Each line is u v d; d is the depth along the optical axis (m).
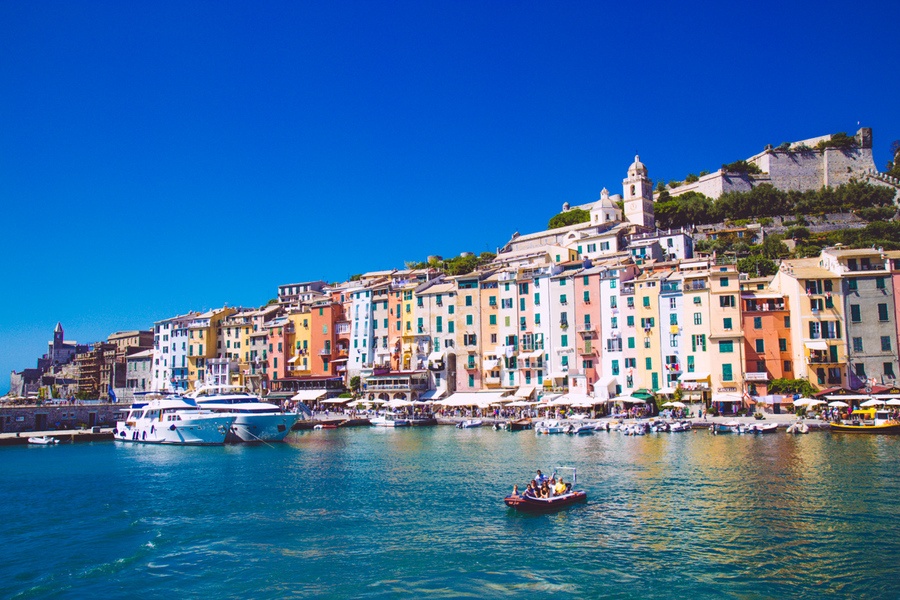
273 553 40.69
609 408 117.19
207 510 52.12
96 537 45.12
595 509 48.66
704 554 38.44
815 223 192.75
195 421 97.56
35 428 122.81
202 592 34.88
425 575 36.38
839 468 60.56
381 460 76.38
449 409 135.12
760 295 111.75
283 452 86.88
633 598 32.91
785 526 43.00
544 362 130.38
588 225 190.50
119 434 109.94
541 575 35.94
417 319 144.88
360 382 150.12
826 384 104.75
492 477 62.81
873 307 104.81
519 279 135.00
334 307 162.12
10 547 43.00
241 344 177.62
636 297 120.31
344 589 34.81
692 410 106.50
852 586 33.53
